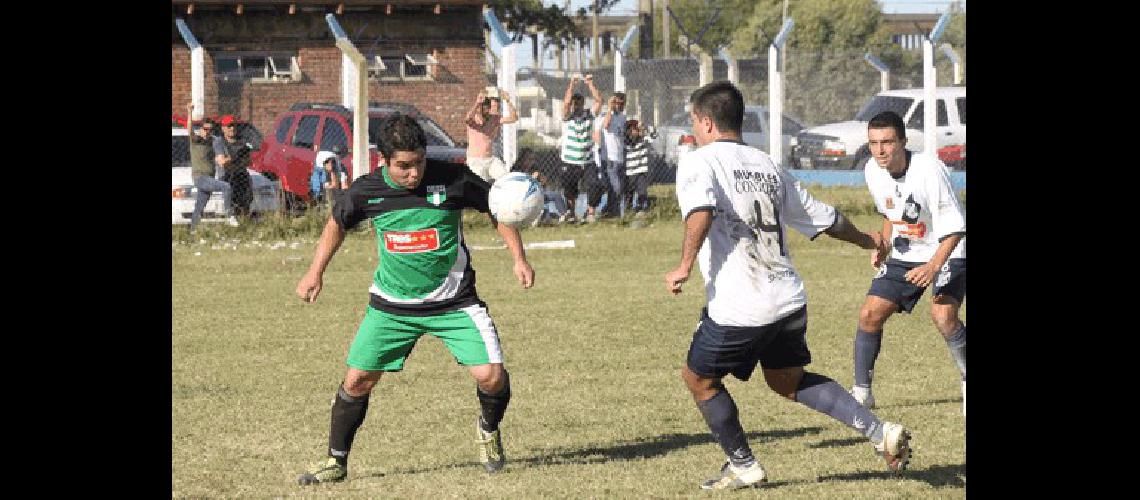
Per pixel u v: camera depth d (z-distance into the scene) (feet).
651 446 50.26
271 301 95.50
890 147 54.19
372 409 57.67
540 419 55.47
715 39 481.05
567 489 43.42
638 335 78.74
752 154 42.57
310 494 43.39
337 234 44.19
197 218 142.20
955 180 184.85
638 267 116.57
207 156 141.90
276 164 156.46
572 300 94.84
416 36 239.09
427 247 43.65
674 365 68.54
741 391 60.80
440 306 44.52
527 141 214.07
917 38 501.15
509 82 162.61
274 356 72.38
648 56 259.19
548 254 127.03
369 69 234.17
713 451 49.08
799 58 238.07
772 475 44.91
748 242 41.93
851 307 90.63
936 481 43.68
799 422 54.13
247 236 140.46
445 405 58.54
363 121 145.28
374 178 43.70
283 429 53.78
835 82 255.09
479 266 117.19
